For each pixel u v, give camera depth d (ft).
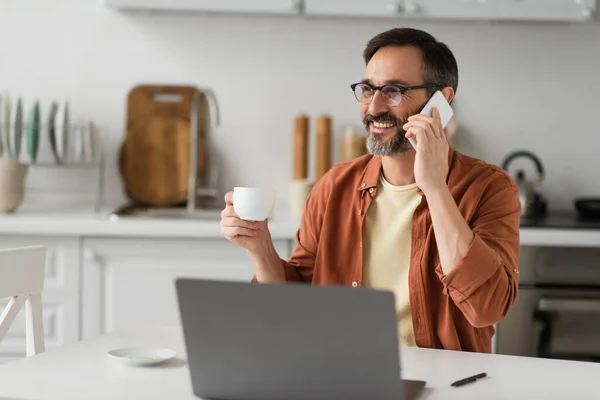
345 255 7.10
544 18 11.46
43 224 10.68
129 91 12.53
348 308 4.35
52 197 12.66
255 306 4.52
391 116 6.82
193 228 10.71
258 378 4.65
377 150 6.89
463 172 6.95
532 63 12.59
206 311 4.62
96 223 10.69
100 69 12.63
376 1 11.38
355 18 12.58
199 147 12.47
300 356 4.53
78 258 10.82
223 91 12.69
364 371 4.44
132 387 4.89
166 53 12.64
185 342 4.70
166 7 11.46
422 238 6.77
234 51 12.64
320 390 4.55
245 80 12.67
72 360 5.49
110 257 10.85
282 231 10.66
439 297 6.66
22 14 12.56
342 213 7.20
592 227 10.51
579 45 12.57
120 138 12.69
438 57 6.95
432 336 6.61
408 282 6.76
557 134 12.66
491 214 6.68
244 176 12.78
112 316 10.88
